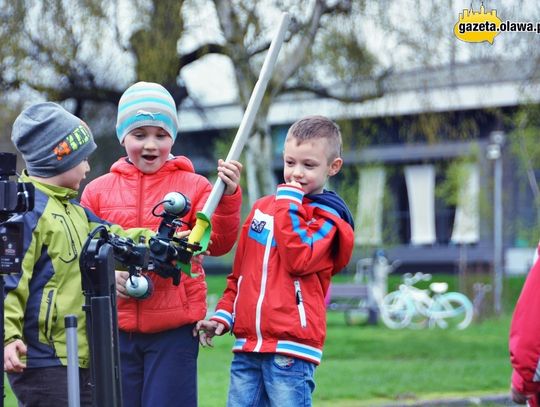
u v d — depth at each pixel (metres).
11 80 12.33
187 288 4.05
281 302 3.79
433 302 16.94
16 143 3.89
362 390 7.86
